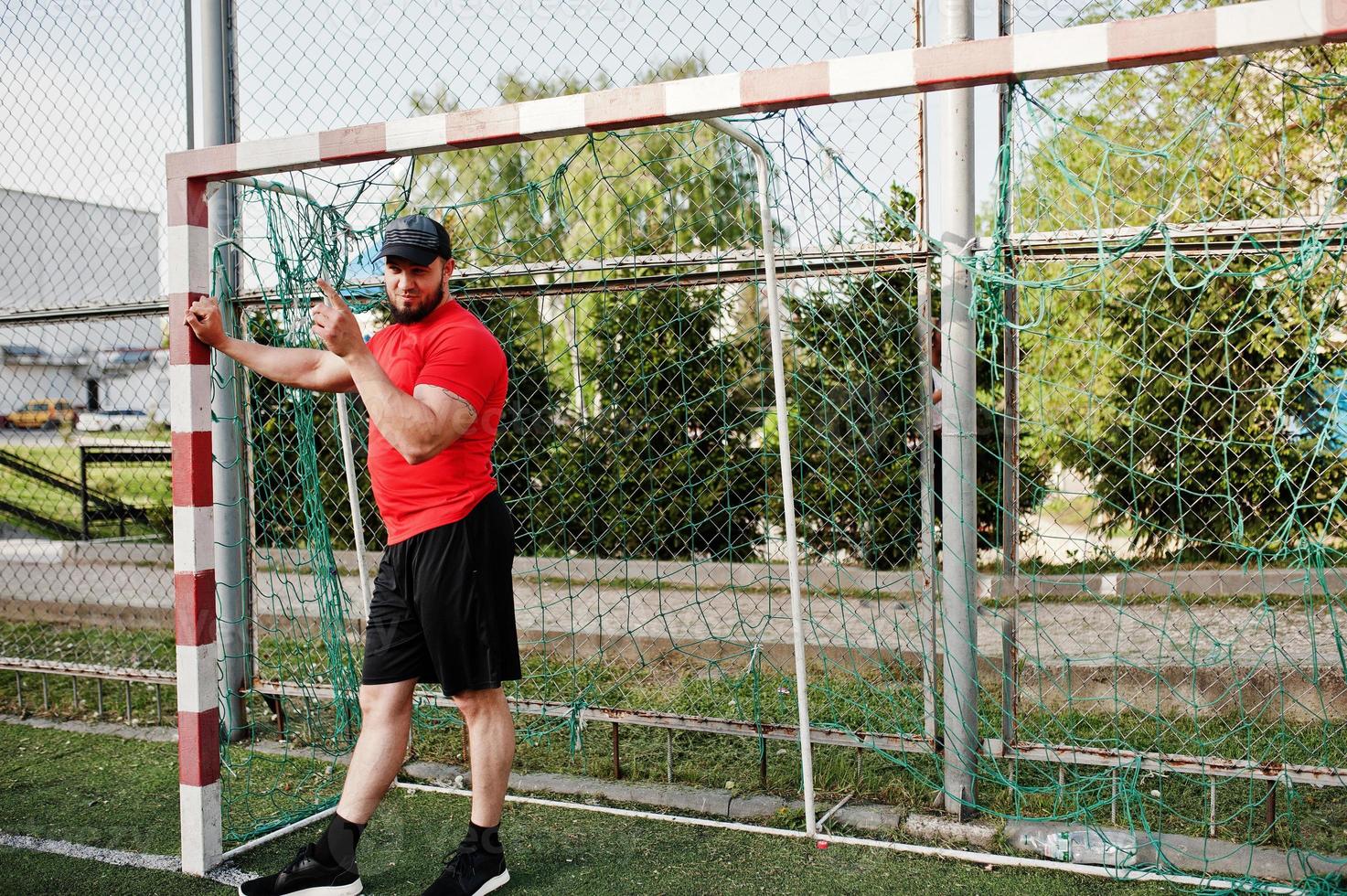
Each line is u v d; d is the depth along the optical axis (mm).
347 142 2686
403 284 2504
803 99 2381
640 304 5250
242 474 3916
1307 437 4129
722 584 5984
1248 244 2898
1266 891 2586
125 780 3531
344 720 3750
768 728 3256
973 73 2266
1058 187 3537
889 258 3164
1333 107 3180
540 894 2635
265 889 2564
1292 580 4824
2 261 5418
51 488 9031
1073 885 2656
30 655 5254
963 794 3027
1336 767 3148
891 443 5051
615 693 4281
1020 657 3535
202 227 2822
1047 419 5285
